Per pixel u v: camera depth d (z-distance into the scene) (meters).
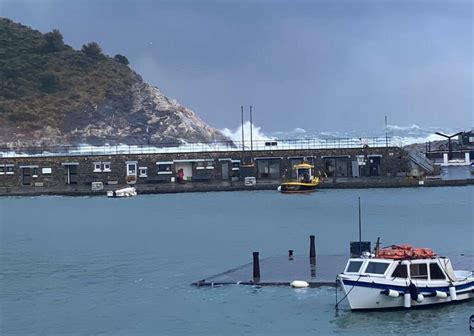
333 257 78.69
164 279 73.56
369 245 74.94
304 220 114.38
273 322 58.19
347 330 55.91
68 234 105.25
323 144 173.12
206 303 63.72
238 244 93.25
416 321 57.22
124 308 63.75
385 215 118.19
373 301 59.00
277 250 87.56
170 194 156.25
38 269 80.25
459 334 54.72
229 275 71.88
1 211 133.25
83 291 70.00
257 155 168.25
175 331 57.47
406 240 93.31
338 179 163.12
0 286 72.44
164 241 97.19
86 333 58.03
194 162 168.25
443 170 195.25
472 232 99.50
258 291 66.00
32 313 63.06
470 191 150.00
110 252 89.75
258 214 122.62
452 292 60.16
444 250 84.88
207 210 129.38
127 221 117.88
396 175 167.00
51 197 155.88
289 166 167.50
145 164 167.62
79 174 167.62
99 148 184.88
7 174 166.62
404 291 59.09
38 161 167.12
